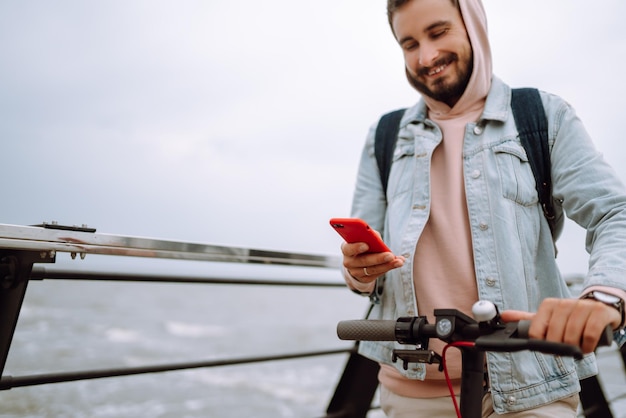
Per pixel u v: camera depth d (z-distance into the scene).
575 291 2.32
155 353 14.24
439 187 1.32
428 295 1.26
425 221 1.28
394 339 0.88
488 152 1.27
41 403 6.04
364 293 1.35
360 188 1.54
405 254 1.28
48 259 1.00
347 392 1.92
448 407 1.23
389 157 1.46
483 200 1.23
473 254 1.22
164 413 7.67
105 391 8.34
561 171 1.20
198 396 9.38
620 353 2.52
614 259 0.93
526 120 1.27
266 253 1.55
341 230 1.08
